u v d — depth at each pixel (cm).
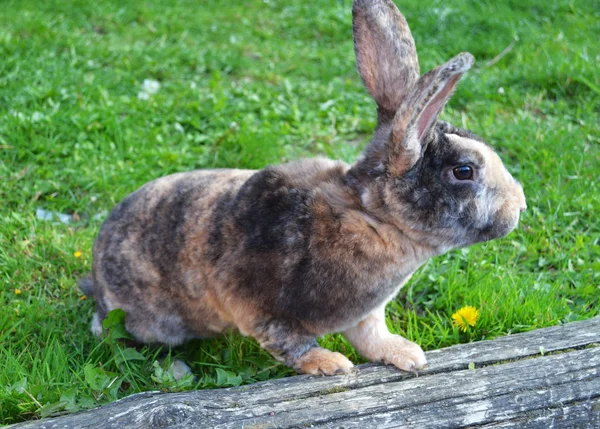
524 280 113
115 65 175
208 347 107
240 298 96
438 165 89
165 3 222
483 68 178
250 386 90
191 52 185
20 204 131
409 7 210
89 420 83
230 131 146
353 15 95
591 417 86
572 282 115
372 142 93
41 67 165
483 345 94
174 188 103
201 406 85
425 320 108
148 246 101
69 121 147
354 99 165
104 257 104
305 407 86
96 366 101
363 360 101
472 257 118
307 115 158
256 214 95
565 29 198
